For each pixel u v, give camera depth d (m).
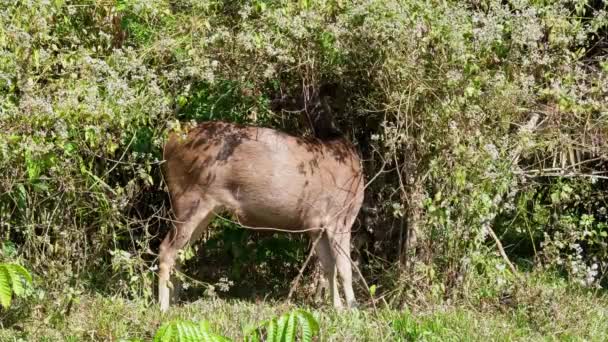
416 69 10.81
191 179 10.99
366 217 12.27
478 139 11.00
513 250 13.76
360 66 11.21
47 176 10.38
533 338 10.20
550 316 10.92
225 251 12.60
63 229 10.51
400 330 9.81
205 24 10.66
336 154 11.30
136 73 10.42
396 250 12.05
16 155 9.40
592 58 12.87
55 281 10.14
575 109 11.14
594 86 11.78
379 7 10.55
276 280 12.67
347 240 11.36
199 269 12.59
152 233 12.06
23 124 9.32
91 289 10.95
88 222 11.00
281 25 10.65
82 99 9.94
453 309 11.00
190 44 10.69
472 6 11.86
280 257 12.76
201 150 10.95
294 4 10.83
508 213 13.00
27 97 9.37
